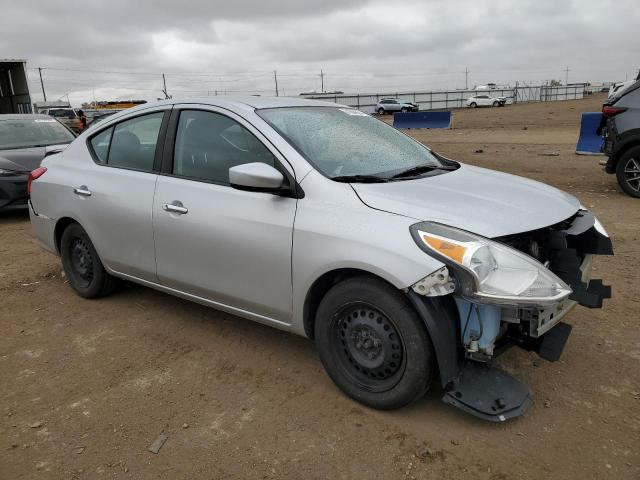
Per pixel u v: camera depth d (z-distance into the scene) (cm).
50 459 274
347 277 301
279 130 339
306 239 302
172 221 370
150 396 327
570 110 4072
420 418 297
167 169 386
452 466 261
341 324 307
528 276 261
